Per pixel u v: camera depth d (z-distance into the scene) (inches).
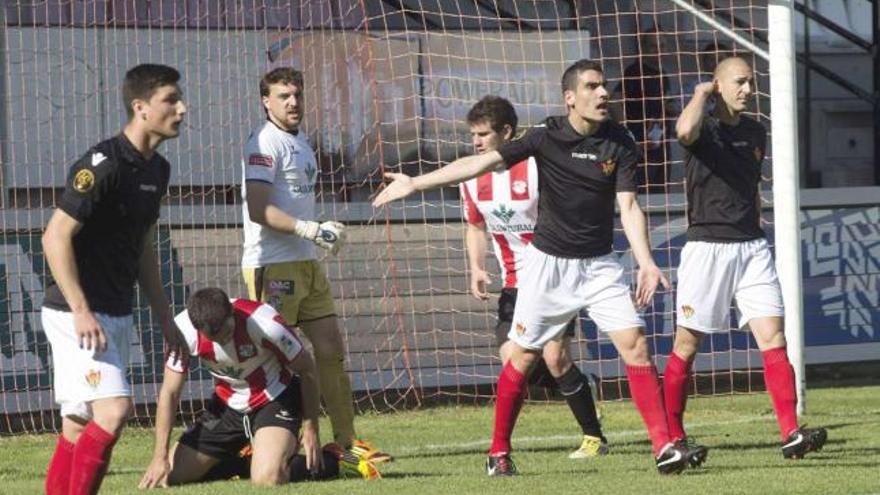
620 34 1994.3
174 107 848.9
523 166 1242.6
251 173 1149.7
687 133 1117.1
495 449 1065.5
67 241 820.0
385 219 1796.3
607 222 1045.2
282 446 1031.6
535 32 1950.1
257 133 1164.5
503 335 1267.2
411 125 1904.5
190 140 1796.3
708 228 1149.1
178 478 1075.9
